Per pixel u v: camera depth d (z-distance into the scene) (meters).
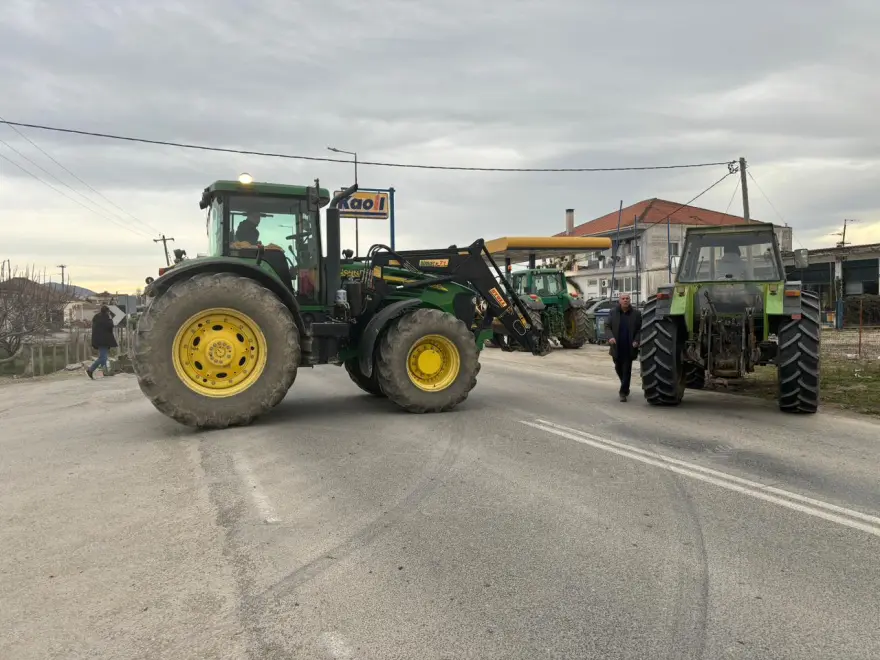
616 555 3.46
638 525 3.89
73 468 5.35
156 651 2.60
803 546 3.57
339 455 5.59
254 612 2.89
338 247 7.77
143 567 3.37
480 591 3.06
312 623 2.79
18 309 23.59
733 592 3.04
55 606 2.97
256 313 6.70
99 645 2.65
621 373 8.54
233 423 6.71
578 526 3.88
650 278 41.69
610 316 8.64
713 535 3.73
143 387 6.36
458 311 8.56
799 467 5.15
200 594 3.06
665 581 3.15
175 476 5.01
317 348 7.48
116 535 3.81
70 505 4.38
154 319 6.36
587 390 9.75
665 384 7.93
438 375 7.79
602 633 2.70
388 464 5.28
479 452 5.68
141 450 5.92
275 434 6.45
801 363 7.32
